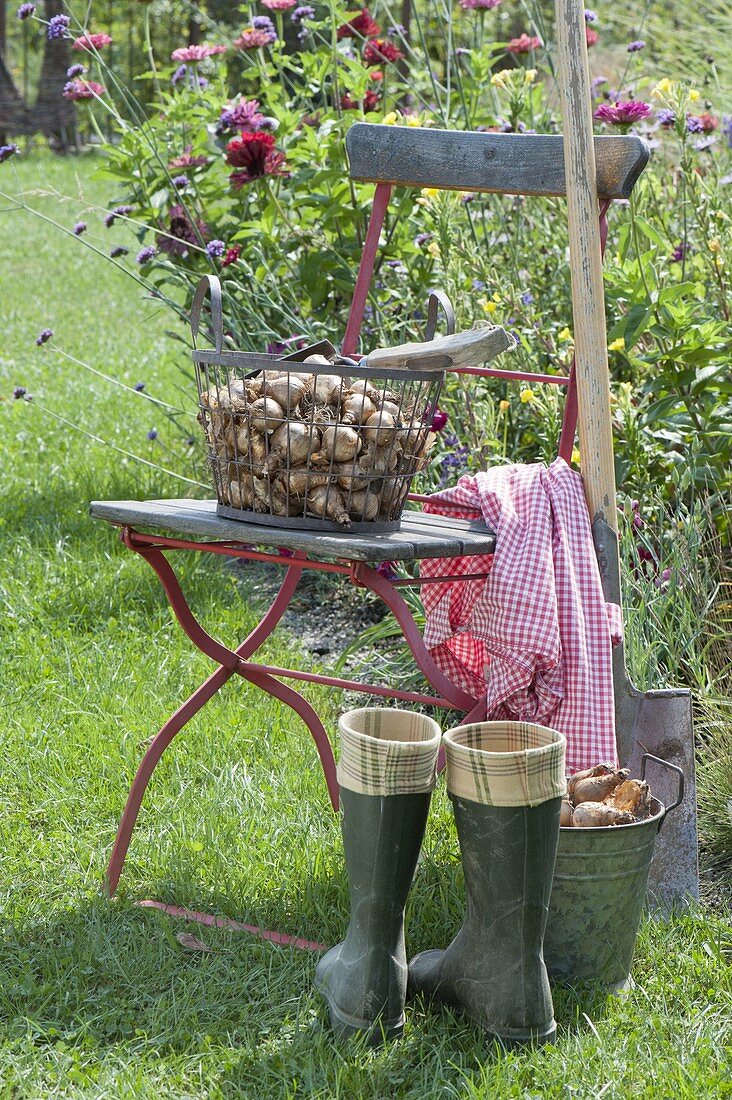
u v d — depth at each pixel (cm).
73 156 2100
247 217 510
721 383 358
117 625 395
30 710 335
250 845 268
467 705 236
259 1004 216
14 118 2341
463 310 421
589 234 242
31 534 468
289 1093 193
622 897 215
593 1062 201
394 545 207
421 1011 215
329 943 236
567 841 210
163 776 304
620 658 245
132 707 336
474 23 541
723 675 318
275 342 473
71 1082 195
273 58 521
